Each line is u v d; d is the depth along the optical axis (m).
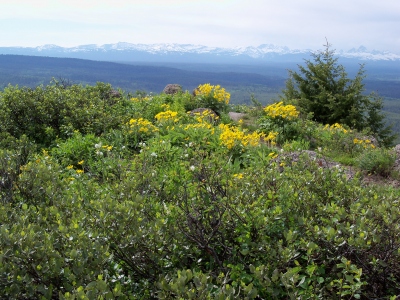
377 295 2.94
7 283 2.49
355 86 17.61
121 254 3.02
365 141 10.81
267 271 2.70
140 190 3.96
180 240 3.12
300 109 17.89
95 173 6.07
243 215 3.36
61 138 9.59
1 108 9.83
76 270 2.56
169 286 2.44
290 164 4.77
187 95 15.63
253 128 12.72
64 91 11.61
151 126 9.77
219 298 2.29
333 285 2.74
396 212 3.24
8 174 4.22
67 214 3.49
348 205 3.76
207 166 4.00
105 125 9.88
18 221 3.14
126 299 2.66
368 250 2.98
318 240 3.07
